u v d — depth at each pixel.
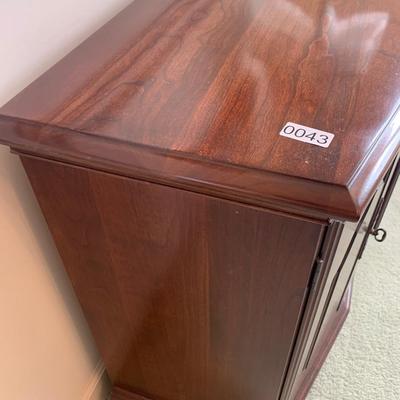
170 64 0.62
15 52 0.61
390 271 1.46
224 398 0.96
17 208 0.71
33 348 0.84
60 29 0.69
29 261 0.77
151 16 0.74
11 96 0.62
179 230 0.61
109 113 0.54
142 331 0.87
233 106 0.54
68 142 0.52
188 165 0.49
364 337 1.30
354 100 0.55
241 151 0.48
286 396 0.90
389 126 0.52
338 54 0.63
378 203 0.87
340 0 0.76
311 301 0.64
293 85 0.57
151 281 0.73
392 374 1.23
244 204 0.50
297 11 0.73
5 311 0.73
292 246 0.55
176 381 0.98
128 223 0.63
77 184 0.61
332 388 1.20
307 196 0.45
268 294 0.64
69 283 0.91
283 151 0.48
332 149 0.48
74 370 1.02
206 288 0.68
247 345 0.77
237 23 0.71
